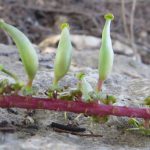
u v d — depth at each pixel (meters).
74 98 0.12
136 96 0.17
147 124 0.13
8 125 0.13
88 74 0.19
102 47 0.12
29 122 0.13
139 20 0.47
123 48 0.39
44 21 0.42
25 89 0.12
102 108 0.12
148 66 0.31
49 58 0.23
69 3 0.47
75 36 0.39
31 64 0.11
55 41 0.37
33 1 0.45
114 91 0.17
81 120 0.14
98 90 0.12
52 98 0.12
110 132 0.13
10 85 0.12
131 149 0.12
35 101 0.12
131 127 0.13
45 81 0.17
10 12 0.42
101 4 0.48
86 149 0.12
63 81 0.17
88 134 0.13
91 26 0.43
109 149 0.12
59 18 0.43
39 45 0.37
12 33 0.11
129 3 0.50
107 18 0.12
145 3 0.51
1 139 0.12
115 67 0.29
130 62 0.31
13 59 0.22
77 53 0.32
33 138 0.12
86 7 0.47
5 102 0.12
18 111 0.14
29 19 0.42
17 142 0.11
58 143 0.12
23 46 0.11
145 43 0.44
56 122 0.13
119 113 0.12
